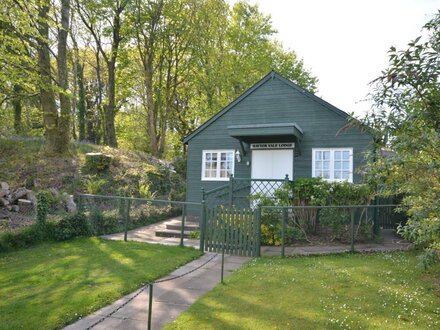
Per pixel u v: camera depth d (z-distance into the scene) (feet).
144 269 26.11
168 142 117.70
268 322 16.57
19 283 22.98
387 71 16.47
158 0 84.58
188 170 55.36
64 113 60.03
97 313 18.60
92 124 116.78
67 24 58.65
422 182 18.15
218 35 94.68
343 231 36.27
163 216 52.39
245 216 31.96
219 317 17.33
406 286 21.35
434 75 15.60
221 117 54.39
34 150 61.52
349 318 16.83
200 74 96.37
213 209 33.47
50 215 38.50
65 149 60.49
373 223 37.91
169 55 94.43
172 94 97.50
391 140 17.84
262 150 51.26
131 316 18.11
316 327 15.98
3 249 31.60
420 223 16.79
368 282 22.03
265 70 102.73
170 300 20.33
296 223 37.01
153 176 64.54
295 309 18.07
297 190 38.83
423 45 15.61
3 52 43.11
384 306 18.22
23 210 40.50
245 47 100.58
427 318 16.81
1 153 58.85
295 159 49.24
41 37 47.26
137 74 100.37
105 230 40.73
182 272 26.27
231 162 53.06
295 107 49.93
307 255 30.78
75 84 99.45
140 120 122.01
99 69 107.14
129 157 70.79
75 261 28.45
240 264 28.58
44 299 20.08
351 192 36.83
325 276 23.48
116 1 80.79
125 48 92.27
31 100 89.56
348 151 46.47
